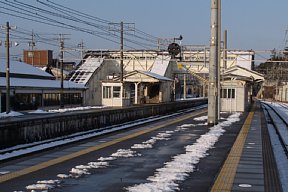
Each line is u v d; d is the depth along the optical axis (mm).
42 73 52812
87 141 14453
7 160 10242
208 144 13523
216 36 20750
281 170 9266
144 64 52438
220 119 25469
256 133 17297
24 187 7430
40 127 13898
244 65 48812
